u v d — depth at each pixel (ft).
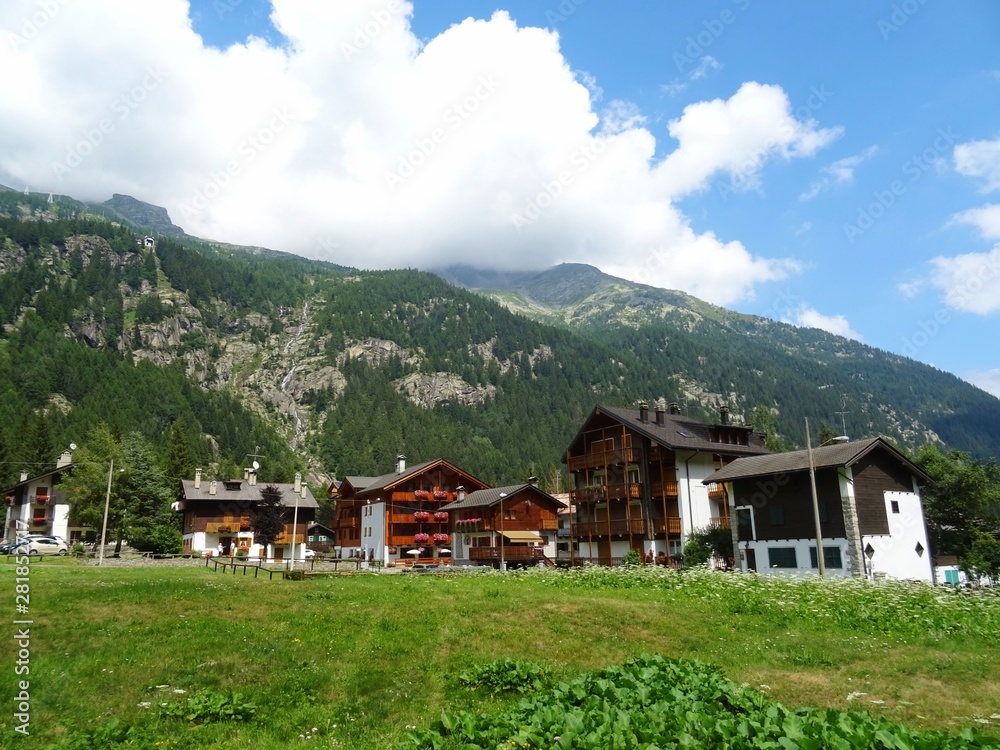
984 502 183.32
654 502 189.47
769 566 151.64
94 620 67.92
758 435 216.95
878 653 61.72
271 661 57.16
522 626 70.08
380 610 76.07
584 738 32.17
